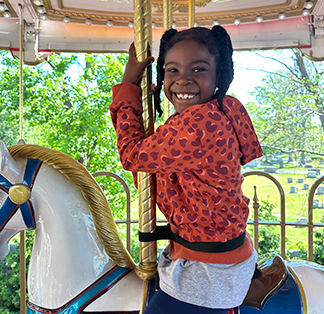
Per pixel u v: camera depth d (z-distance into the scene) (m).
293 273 1.46
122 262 1.40
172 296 1.21
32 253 1.39
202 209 1.20
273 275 1.40
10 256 7.54
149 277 1.37
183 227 1.25
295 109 11.02
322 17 3.91
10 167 1.29
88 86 12.01
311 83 11.06
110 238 1.39
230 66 1.25
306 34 4.01
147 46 1.35
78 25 4.35
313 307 1.32
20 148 1.34
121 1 3.28
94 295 1.32
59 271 1.32
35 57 4.36
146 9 1.33
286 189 11.72
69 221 1.35
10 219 1.30
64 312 1.31
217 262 1.20
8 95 11.66
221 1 3.12
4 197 1.29
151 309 1.22
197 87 1.21
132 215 10.38
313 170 11.68
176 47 1.22
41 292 1.33
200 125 1.15
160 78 1.38
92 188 1.38
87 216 1.38
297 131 11.01
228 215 1.21
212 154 1.17
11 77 11.67
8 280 7.49
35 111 11.34
